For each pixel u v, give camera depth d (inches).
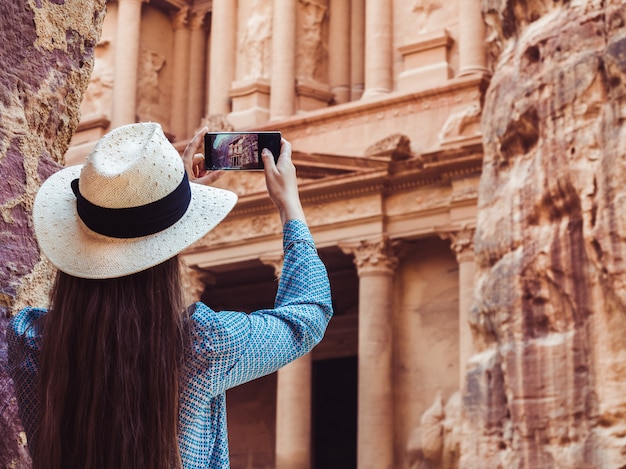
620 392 567.5
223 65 1378.0
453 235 1064.2
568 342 599.5
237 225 1200.2
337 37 1379.2
